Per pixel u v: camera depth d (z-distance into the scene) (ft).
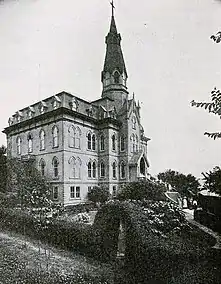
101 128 118.52
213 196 39.04
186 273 30.42
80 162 106.63
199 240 33.81
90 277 34.30
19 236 49.75
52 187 99.71
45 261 37.70
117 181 116.47
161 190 51.62
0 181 81.15
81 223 45.39
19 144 113.91
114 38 70.03
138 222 35.76
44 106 108.27
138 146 120.06
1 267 36.17
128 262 34.35
